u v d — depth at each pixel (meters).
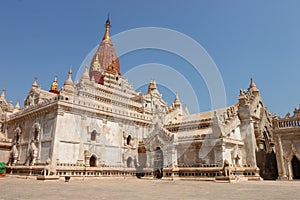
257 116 44.50
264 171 41.12
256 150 40.44
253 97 44.94
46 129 40.31
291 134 36.44
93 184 27.72
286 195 16.55
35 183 28.50
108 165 42.34
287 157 36.31
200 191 19.75
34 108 44.75
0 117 56.81
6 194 16.94
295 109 37.19
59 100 38.47
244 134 40.72
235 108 43.94
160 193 18.17
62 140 37.75
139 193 18.14
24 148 45.62
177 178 36.56
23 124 48.66
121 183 29.64
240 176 36.03
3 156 49.62
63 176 35.25
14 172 43.19
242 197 15.60
